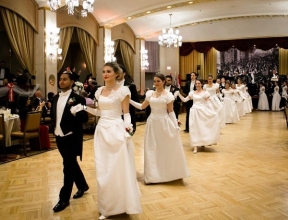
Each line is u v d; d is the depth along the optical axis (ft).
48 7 33.19
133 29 52.44
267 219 10.85
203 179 15.48
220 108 31.94
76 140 11.86
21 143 22.11
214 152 21.56
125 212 10.71
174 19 48.60
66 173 11.84
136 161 19.43
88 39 41.55
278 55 61.05
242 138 27.09
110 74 11.19
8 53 40.65
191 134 21.33
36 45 33.37
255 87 60.80
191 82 29.71
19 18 31.01
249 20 56.49
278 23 55.57
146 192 13.69
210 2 38.99
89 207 11.98
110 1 37.78
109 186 10.66
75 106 11.31
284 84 55.72
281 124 36.58
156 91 15.12
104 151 11.02
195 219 10.89
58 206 11.67
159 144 14.84
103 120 11.23
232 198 12.87
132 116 15.51
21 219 10.93
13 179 15.62
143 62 55.16
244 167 17.63
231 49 63.41
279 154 20.88
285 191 13.67
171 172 14.82
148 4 37.68
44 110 26.14
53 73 34.19
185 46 61.82
